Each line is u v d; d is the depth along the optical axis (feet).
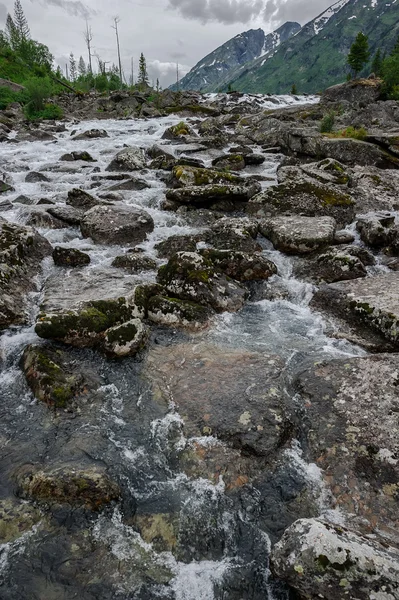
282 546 11.02
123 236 34.09
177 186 46.14
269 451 14.98
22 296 24.40
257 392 17.56
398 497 13.23
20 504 13.09
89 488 13.25
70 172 57.88
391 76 134.41
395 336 20.54
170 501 13.60
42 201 42.57
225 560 12.06
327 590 10.07
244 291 26.84
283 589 11.26
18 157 66.18
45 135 86.43
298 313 25.32
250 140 83.20
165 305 23.43
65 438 15.79
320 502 13.56
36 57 231.71
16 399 17.65
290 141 66.95
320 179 46.93
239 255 28.55
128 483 14.15
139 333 20.76
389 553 10.94
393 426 15.24
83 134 87.66
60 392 17.34
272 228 34.45
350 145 59.77
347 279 27.78
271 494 13.84
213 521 13.04
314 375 18.42
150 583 11.37
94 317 21.13
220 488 14.05
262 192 41.29
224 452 15.15
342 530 11.33
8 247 26.96
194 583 11.43
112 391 18.33
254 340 22.20
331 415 16.42
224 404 17.01
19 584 11.18
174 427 16.29
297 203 39.50
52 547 12.05
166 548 12.26
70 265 29.37
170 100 155.63
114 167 58.70
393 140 59.82
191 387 18.28
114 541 12.33
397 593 9.77
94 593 11.09
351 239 34.01
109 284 25.76
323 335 22.76
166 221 38.75
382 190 47.06
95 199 41.11
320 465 14.74
